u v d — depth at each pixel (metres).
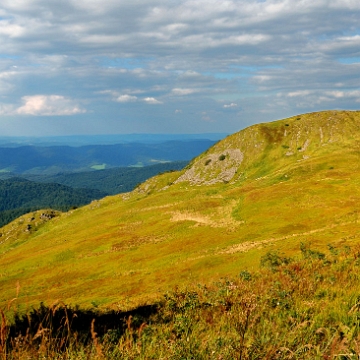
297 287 12.47
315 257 21.02
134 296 31.81
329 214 53.69
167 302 12.69
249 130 147.62
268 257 27.55
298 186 72.38
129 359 6.78
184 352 6.81
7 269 65.19
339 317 8.27
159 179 155.12
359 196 59.38
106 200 157.62
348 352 6.21
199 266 39.91
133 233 72.50
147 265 49.84
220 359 6.49
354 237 30.80
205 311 10.27
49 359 6.21
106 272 51.62
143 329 8.70
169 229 69.12
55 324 8.23
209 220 69.62
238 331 7.37
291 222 54.31
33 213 187.75
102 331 10.25
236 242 50.75
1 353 5.65
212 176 136.50
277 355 6.38
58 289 47.19
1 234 174.75
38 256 69.38
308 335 7.15
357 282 12.09
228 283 14.87
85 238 79.19
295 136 136.88
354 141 120.69
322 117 143.00
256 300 9.62
